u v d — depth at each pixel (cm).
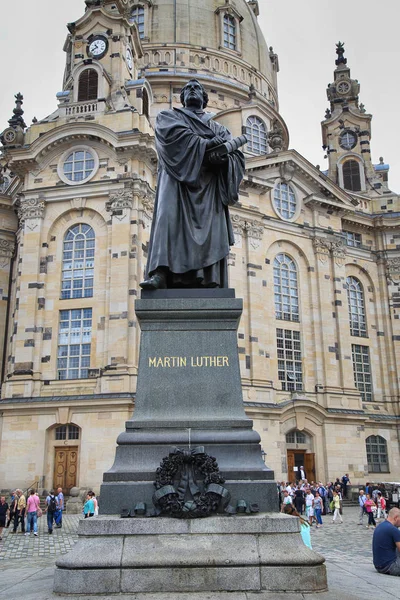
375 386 5747
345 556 1939
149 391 1006
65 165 4600
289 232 5425
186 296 1075
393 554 1024
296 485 4100
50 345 4272
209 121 1228
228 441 956
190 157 1131
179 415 991
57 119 4706
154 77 6381
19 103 5391
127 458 947
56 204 4541
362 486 4812
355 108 6769
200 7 6838
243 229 5141
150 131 4719
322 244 5544
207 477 902
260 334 4919
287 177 5534
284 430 4800
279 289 5281
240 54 6950
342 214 5775
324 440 4950
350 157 6644
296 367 5178
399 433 5600
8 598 798
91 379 4112
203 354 1029
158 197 1159
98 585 795
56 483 3969
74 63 5016
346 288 5625
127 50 5159
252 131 6431
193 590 795
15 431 4050
